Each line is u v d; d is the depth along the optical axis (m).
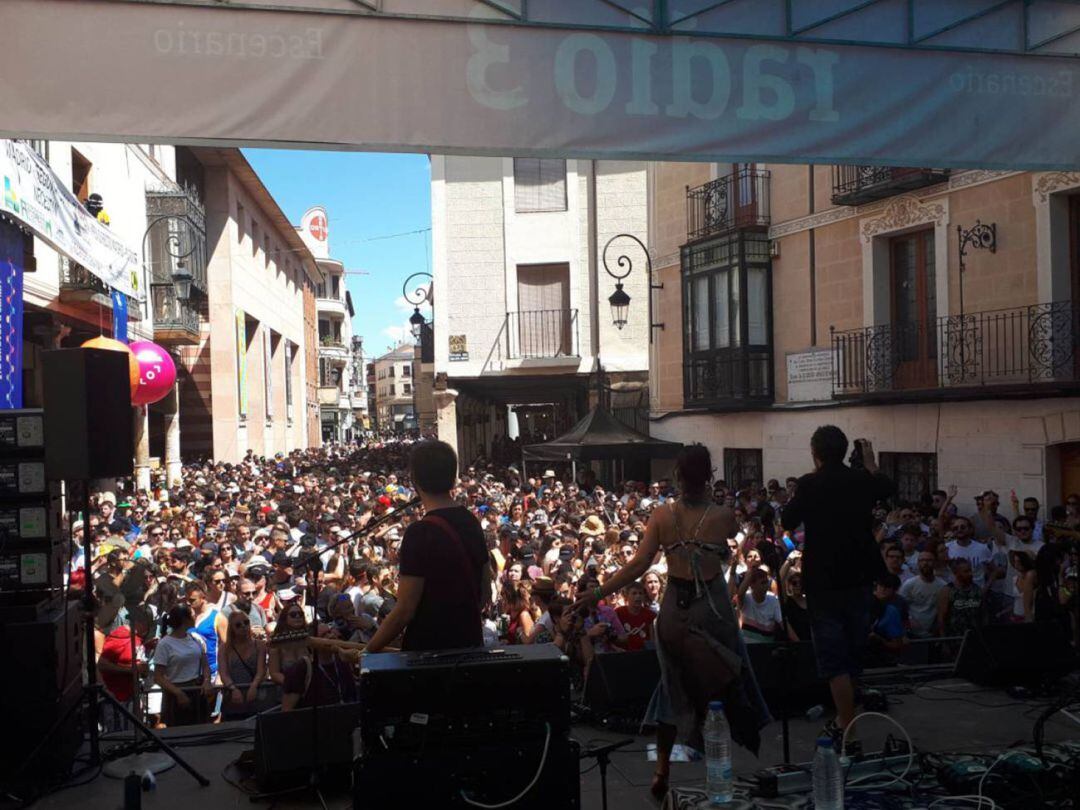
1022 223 13.35
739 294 18.89
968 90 6.80
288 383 49.12
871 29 6.64
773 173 18.67
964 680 6.39
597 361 23.27
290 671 5.83
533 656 3.53
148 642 8.66
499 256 25.98
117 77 5.60
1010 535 11.02
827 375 17.23
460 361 26.05
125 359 5.24
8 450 5.13
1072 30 6.94
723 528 4.34
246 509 16.97
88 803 4.72
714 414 20.53
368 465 33.16
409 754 3.37
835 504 4.90
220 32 5.73
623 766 5.00
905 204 15.38
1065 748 4.56
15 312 11.13
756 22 6.45
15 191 10.04
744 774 4.79
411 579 3.77
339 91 5.89
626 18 6.27
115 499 18.58
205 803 4.73
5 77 5.47
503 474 27.03
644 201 25.70
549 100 6.18
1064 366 12.66
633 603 7.61
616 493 22.12
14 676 4.93
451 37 6.04
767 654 5.81
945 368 14.51
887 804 3.97
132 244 22.94
